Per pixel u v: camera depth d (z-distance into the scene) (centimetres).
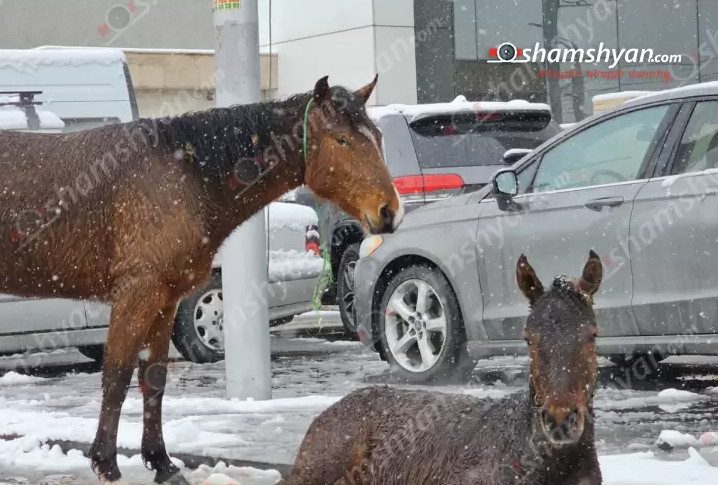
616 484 639
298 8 2694
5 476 755
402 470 498
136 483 735
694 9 2612
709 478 646
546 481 449
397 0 2545
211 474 728
